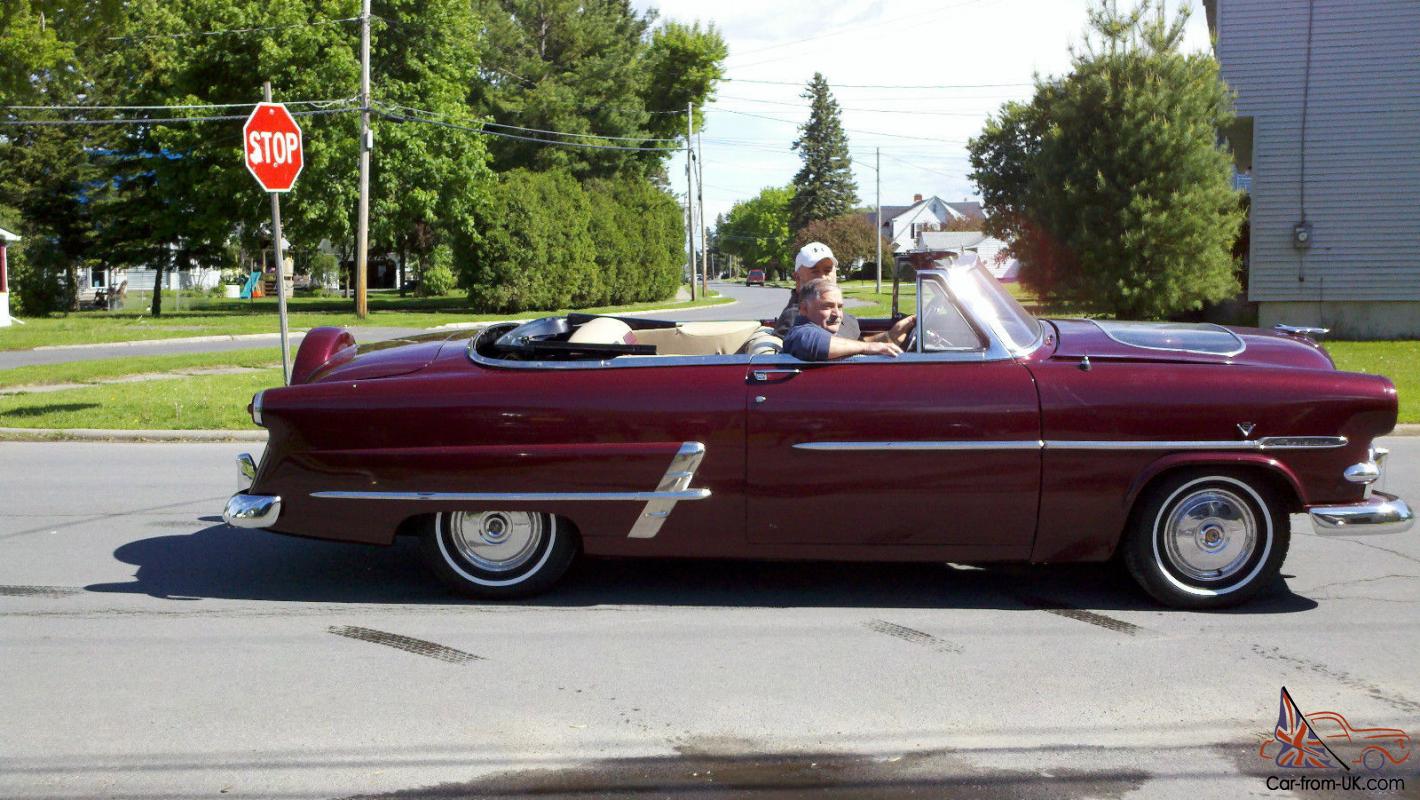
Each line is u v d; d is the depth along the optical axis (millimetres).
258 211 38625
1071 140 21250
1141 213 20375
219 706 4168
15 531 7098
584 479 5281
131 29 39938
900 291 6578
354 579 5969
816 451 5160
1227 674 4473
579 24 61625
